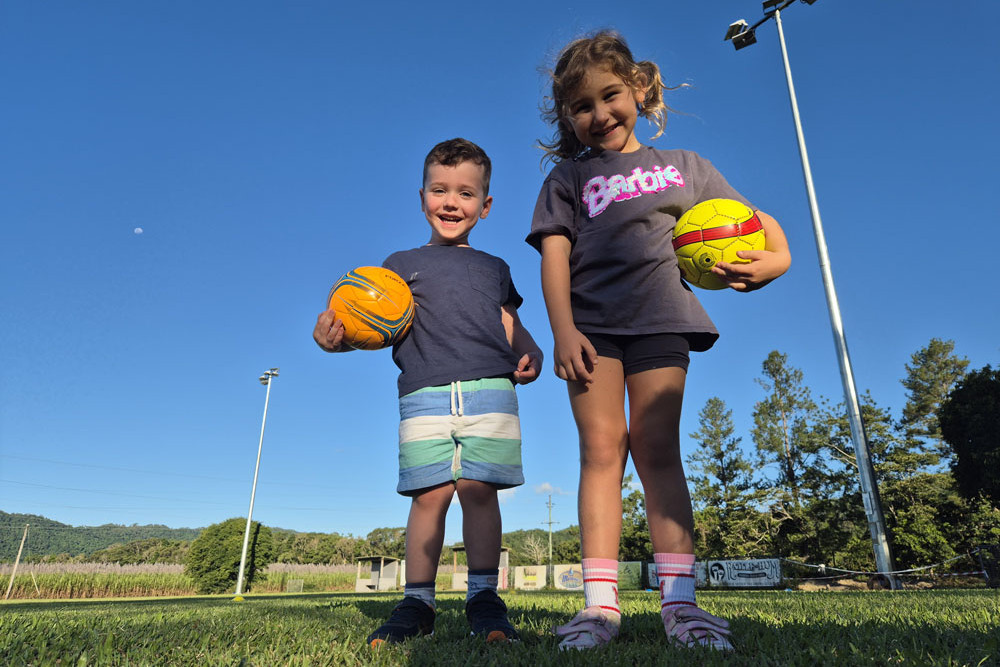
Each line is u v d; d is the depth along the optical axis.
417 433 1.85
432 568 1.79
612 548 1.54
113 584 32.56
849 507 27.50
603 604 1.48
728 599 3.67
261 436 28.98
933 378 33.94
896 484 26.11
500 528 1.86
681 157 1.88
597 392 1.62
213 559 36.09
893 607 2.52
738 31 17.03
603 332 1.65
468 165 2.29
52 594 30.78
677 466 1.60
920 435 32.06
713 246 1.62
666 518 1.54
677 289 1.68
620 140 1.88
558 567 28.47
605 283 1.69
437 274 2.09
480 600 1.73
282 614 2.28
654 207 1.73
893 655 1.08
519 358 2.10
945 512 23.77
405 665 1.12
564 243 1.79
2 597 29.56
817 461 30.47
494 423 1.85
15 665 1.03
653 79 1.98
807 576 25.86
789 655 1.10
